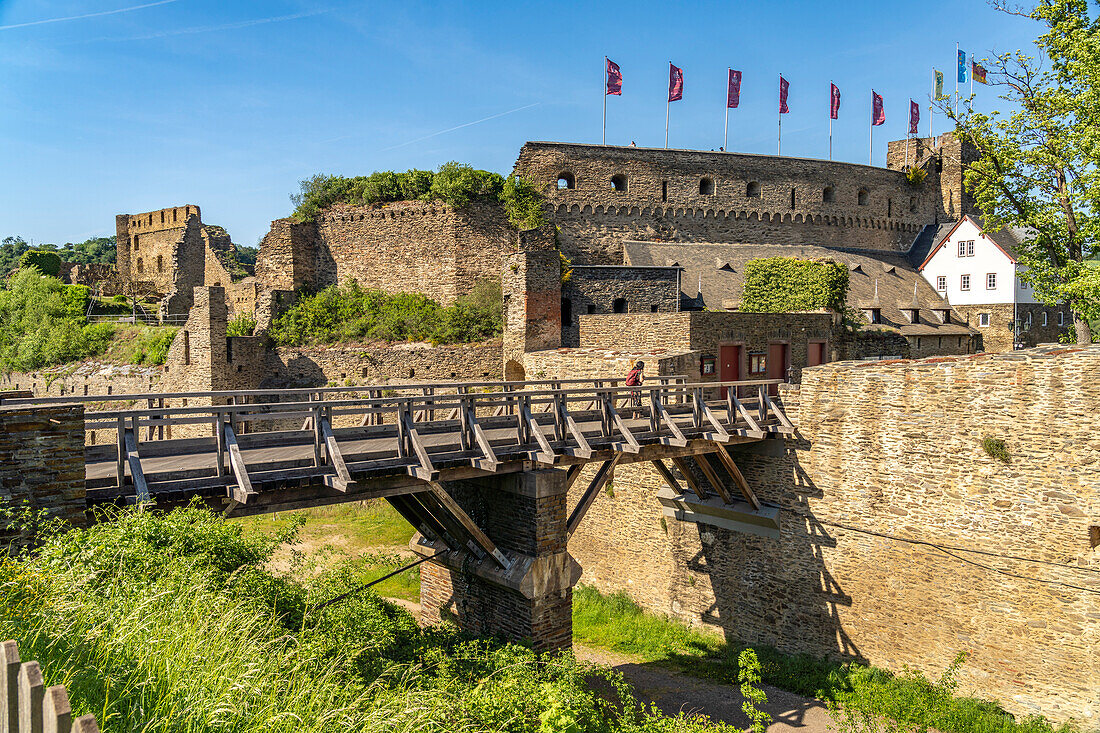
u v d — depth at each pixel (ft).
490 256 113.50
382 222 115.14
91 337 111.65
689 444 47.55
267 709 17.35
